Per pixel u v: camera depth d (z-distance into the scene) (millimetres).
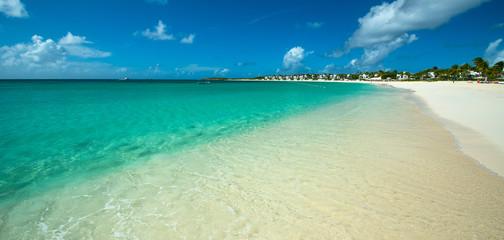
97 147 7574
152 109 16141
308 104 19953
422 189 4633
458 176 5156
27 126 10383
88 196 4590
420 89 40750
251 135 9078
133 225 3744
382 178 5152
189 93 33719
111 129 10078
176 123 11484
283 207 4137
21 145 7691
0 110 14789
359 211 3975
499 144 7176
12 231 3621
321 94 32812
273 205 4195
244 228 3619
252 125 11000
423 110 15117
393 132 9227
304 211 4012
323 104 19797
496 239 3244
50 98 23312
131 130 9938
